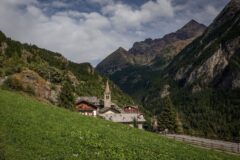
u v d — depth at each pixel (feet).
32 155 92.99
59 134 124.06
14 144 100.73
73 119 169.68
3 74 372.58
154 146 139.23
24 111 154.51
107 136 140.36
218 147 226.38
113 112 531.50
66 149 104.73
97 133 141.79
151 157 113.91
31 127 125.08
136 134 171.83
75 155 100.37
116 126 188.65
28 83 352.90
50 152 98.63
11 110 149.79
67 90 387.14
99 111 534.78
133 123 517.96
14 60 572.51
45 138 113.91
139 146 130.93
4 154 89.04
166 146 147.33
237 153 203.31
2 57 550.36
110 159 102.06
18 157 88.99
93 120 190.80
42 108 181.27
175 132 429.38
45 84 381.19
